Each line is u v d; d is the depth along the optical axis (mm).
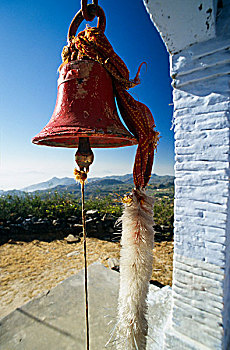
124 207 1382
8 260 4840
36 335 1969
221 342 1183
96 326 2062
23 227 6254
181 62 1197
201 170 1198
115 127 1133
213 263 1185
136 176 1344
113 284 2770
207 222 1190
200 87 1176
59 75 1260
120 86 1318
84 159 1261
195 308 1257
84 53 1146
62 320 2145
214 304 1193
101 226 6324
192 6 958
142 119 1318
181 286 1303
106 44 1151
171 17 1038
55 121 1116
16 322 2121
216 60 1094
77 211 6984
